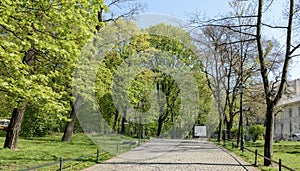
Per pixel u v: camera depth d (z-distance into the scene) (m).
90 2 9.41
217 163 14.89
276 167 14.09
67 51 9.10
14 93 9.23
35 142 24.25
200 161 15.39
